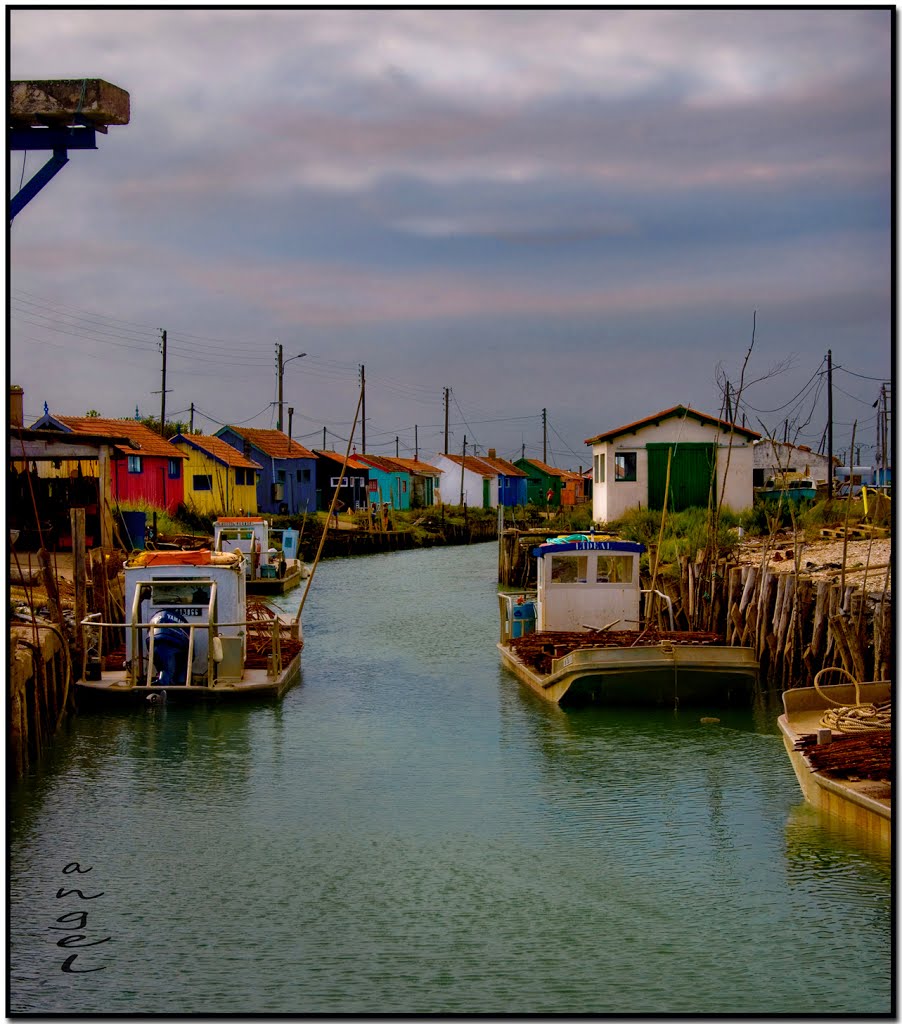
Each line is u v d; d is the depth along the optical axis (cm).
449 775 1584
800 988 973
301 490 6981
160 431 6944
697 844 1295
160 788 1525
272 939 1070
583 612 2208
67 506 3050
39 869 1243
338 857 1268
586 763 1636
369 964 1019
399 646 2786
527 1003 952
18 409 2969
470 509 8350
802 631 2078
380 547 6247
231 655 2048
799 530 3488
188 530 4753
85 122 1546
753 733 1795
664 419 4531
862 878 1186
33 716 1648
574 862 1245
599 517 4809
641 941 1059
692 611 2488
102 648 2073
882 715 1430
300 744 1756
